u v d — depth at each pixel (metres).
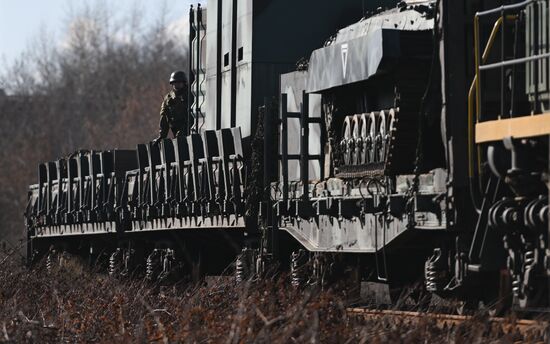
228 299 53.28
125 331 46.00
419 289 54.94
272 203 64.44
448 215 47.44
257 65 70.44
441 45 49.19
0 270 71.19
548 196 41.75
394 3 71.00
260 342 38.88
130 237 87.19
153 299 59.75
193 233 78.88
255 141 66.25
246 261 64.94
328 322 42.62
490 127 44.91
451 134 48.06
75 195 95.94
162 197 79.56
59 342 47.06
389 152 52.22
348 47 55.69
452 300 48.34
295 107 65.81
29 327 47.53
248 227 66.12
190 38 83.44
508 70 47.34
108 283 66.00
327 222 58.22
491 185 46.00
